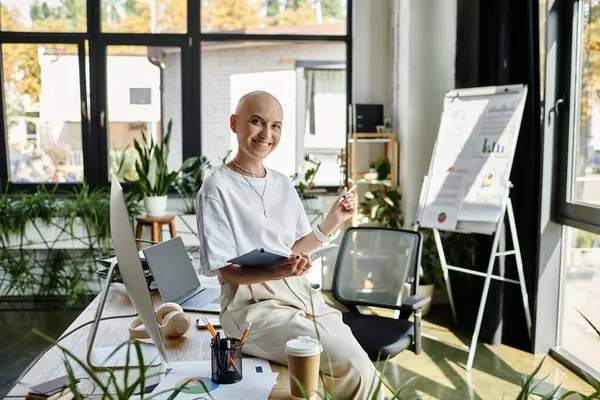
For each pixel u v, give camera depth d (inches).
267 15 224.7
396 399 48.3
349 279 127.6
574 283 151.9
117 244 61.0
